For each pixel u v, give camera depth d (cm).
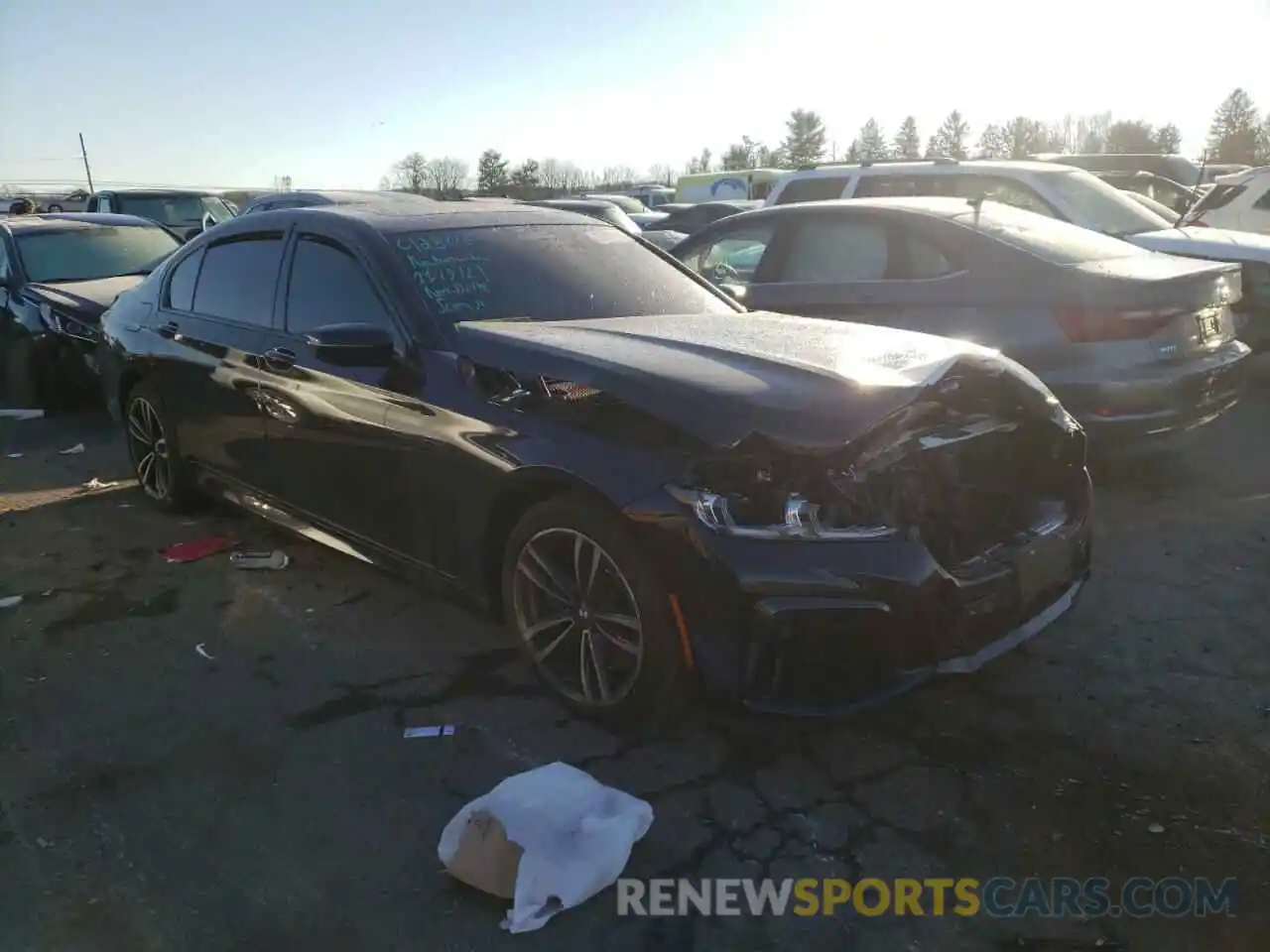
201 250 516
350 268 415
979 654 310
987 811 296
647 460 304
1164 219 993
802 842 283
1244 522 526
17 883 269
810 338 365
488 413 347
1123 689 360
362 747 330
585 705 338
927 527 312
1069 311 527
